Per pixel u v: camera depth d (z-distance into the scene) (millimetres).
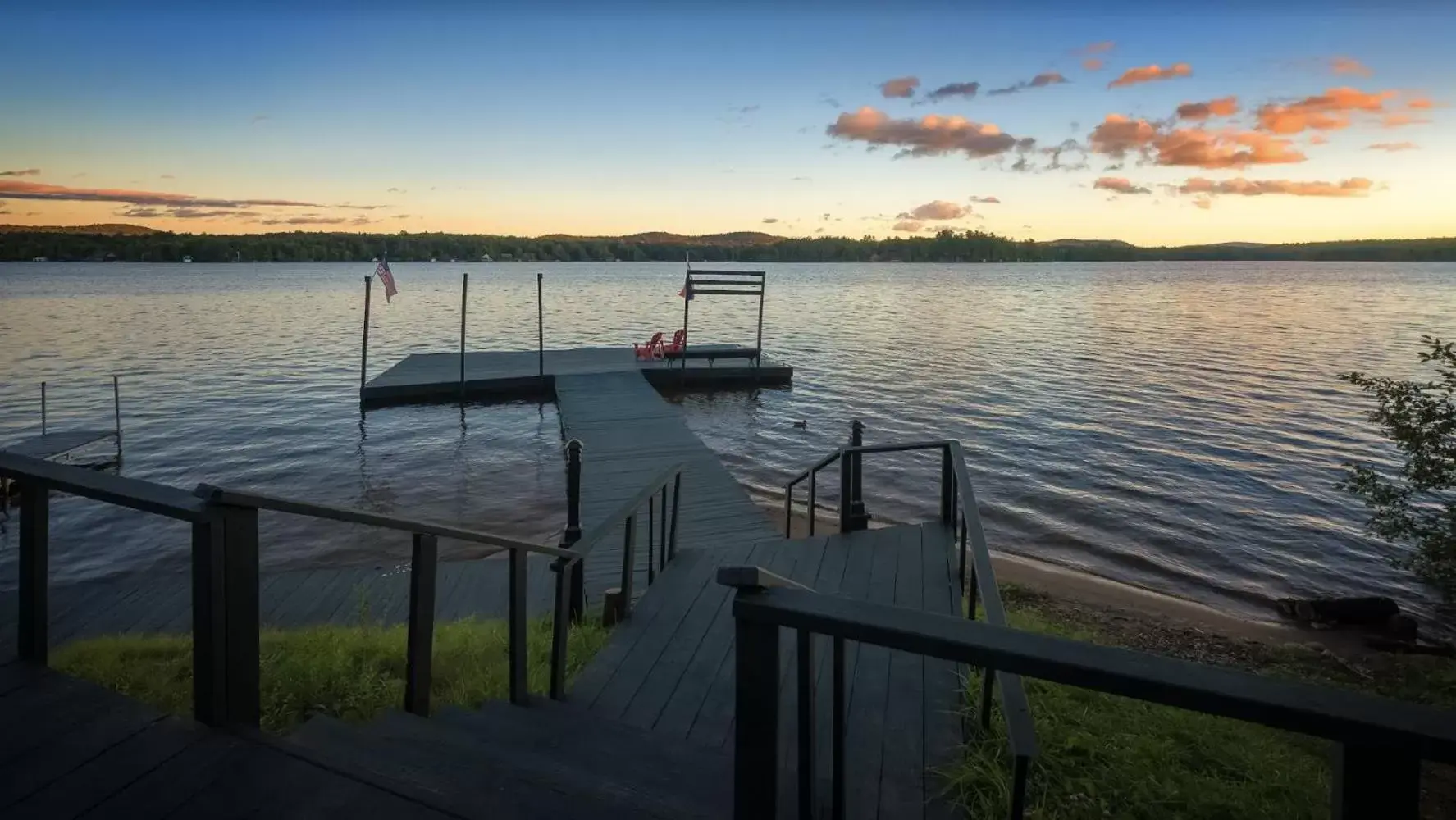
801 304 80062
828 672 4617
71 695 2879
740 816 1683
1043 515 16906
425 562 3482
